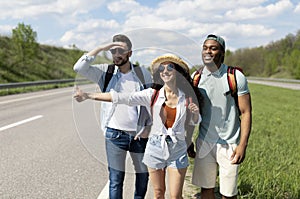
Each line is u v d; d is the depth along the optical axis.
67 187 4.75
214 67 3.22
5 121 10.41
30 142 7.56
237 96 3.25
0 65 35.12
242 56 78.00
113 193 3.60
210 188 3.57
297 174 5.04
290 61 67.75
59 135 8.36
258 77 71.12
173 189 3.29
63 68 48.75
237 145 3.36
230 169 3.37
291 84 48.25
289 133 9.44
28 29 36.84
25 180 5.04
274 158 6.31
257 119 12.67
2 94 20.61
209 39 3.21
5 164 5.84
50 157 6.34
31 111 12.83
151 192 4.66
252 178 4.72
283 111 16.03
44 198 4.34
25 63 38.03
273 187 4.47
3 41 41.34
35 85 26.67
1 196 4.40
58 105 14.90
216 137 3.37
